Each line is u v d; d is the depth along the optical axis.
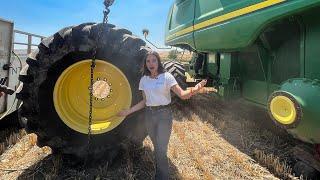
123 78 4.27
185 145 5.33
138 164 4.43
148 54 3.69
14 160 4.52
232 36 5.19
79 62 4.12
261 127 6.40
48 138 4.15
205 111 7.52
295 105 3.61
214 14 5.75
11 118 5.90
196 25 6.57
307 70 4.04
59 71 4.09
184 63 10.37
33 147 5.01
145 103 3.91
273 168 4.44
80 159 4.21
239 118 7.17
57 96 4.13
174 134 5.96
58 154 4.41
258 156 4.79
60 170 4.19
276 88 5.01
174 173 4.24
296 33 4.46
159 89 3.69
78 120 4.31
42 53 3.99
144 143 5.19
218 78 7.19
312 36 3.95
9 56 5.04
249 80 6.03
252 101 5.92
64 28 4.12
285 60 4.78
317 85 3.62
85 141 4.22
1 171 4.16
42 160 4.50
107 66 4.23
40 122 4.08
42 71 3.98
